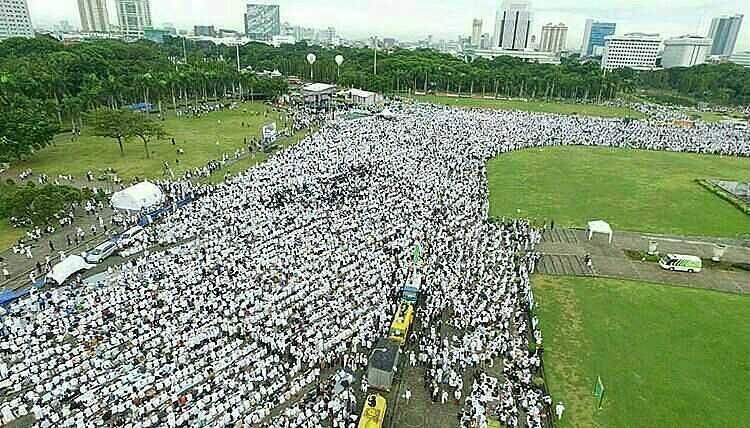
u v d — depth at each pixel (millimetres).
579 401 33906
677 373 36938
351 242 53375
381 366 33969
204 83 134000
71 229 57250
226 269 46875
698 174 87625
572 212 68438
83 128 103688
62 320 38688
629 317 43750
